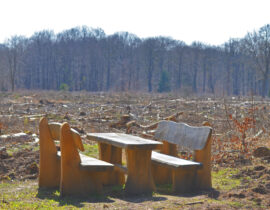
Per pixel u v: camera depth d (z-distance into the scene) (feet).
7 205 17.57
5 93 176.24
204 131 20.35
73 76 356.18
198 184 20.54
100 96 152.76
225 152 29.48
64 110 81.71
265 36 225.97
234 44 313.73
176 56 330.95
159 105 96.02
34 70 366.22
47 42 373.81
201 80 349.20
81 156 21.70
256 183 20.79
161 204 17.28
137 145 19.54
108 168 19.30
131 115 65.77
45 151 22.03
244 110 74.33
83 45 363.97
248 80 317.22
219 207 16.34
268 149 27.48
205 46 342.23
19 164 27.22
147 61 329.72
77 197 19.29
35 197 19.63
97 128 51.24
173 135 22.90
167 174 23.27
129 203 17.75
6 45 323.78
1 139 38.63
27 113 73.05
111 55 358.23
